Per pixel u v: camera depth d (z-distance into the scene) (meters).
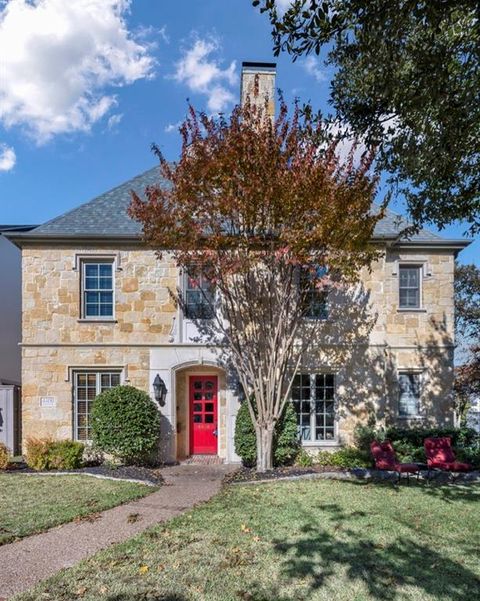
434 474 9.84
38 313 12.33
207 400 13.24
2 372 16.80
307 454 12.01
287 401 11.80
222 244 9.96
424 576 4.73
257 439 10.97
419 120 4.47
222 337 12.40
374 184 9.46
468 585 4.54
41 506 7.54
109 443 11.20
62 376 12.27
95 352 12.34
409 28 3.71
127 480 9.73
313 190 9.12
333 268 9.98
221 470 11.19
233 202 9.35
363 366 12.53
